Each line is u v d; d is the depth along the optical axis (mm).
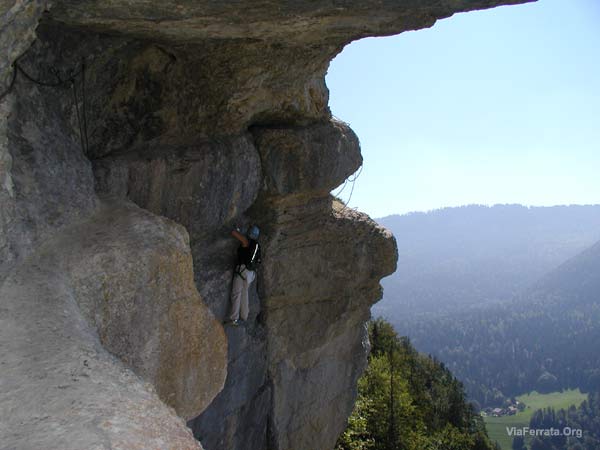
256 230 11375
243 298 11586
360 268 14008
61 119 7254
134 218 6715
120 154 8664
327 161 12625
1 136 5289
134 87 8719
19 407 3525
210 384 7000
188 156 9578
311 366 14125
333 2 6223
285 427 13766
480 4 6613
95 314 5461
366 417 27578
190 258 6695
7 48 5020
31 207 5758
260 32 7191
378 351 40844
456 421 54781
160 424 3625
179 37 7609
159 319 6141
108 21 6414
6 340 4246
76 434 3238
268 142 11789
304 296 13312
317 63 10273
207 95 9922
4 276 5008
